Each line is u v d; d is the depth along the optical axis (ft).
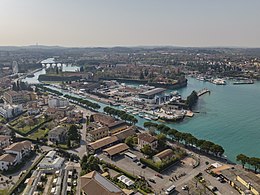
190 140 510.99
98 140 524.93
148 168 432.25
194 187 371.76
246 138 597.11
